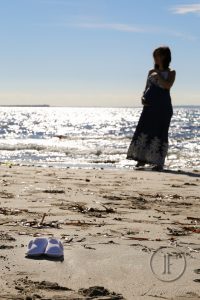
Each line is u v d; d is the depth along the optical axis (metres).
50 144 30.11
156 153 12.24
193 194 7.62
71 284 3.05
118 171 11.30
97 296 2.85
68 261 3.53
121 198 6.96
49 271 3.29
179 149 26.75
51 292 2.89
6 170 10.73
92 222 5.11
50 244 3.71
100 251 3.84
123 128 71.38
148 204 6.56
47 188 7.79
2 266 3.37
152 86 12.25
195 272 3.37
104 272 3.30
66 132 57.09
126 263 3.52
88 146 28.59
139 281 3.15
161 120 12.25
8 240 4.12
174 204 6.62
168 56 12.09
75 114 193.00
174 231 4.76
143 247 4.02
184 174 10.87
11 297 2.78
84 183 8.66
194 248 4.06
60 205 6.16
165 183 9.02
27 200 6.48
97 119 130.50
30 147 25.80
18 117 141.12
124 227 4.89
